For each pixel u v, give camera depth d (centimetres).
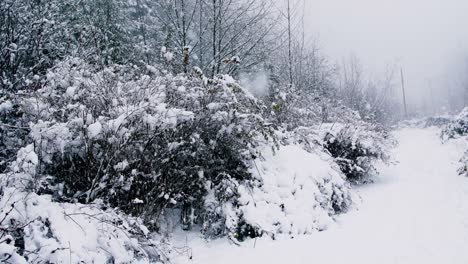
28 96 445
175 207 521
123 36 913
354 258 382
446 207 552
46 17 666
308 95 1101
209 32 944
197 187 491
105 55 692
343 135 796
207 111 477
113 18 930
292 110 822
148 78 484
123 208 419
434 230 453
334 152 794
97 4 924
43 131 366
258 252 410
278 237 449
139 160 418
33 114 425
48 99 435
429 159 1110
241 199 468
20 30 615
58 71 471
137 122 412
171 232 464
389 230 466
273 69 1153
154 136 413
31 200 316
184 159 469
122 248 321
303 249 414
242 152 512
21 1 672
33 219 295
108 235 323
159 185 441
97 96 434
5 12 624
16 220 292
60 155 403
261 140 552
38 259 272
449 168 920
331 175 578
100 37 711
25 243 280
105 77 470
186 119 436
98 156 407
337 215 548
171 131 441
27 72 570
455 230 447
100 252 306
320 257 390
